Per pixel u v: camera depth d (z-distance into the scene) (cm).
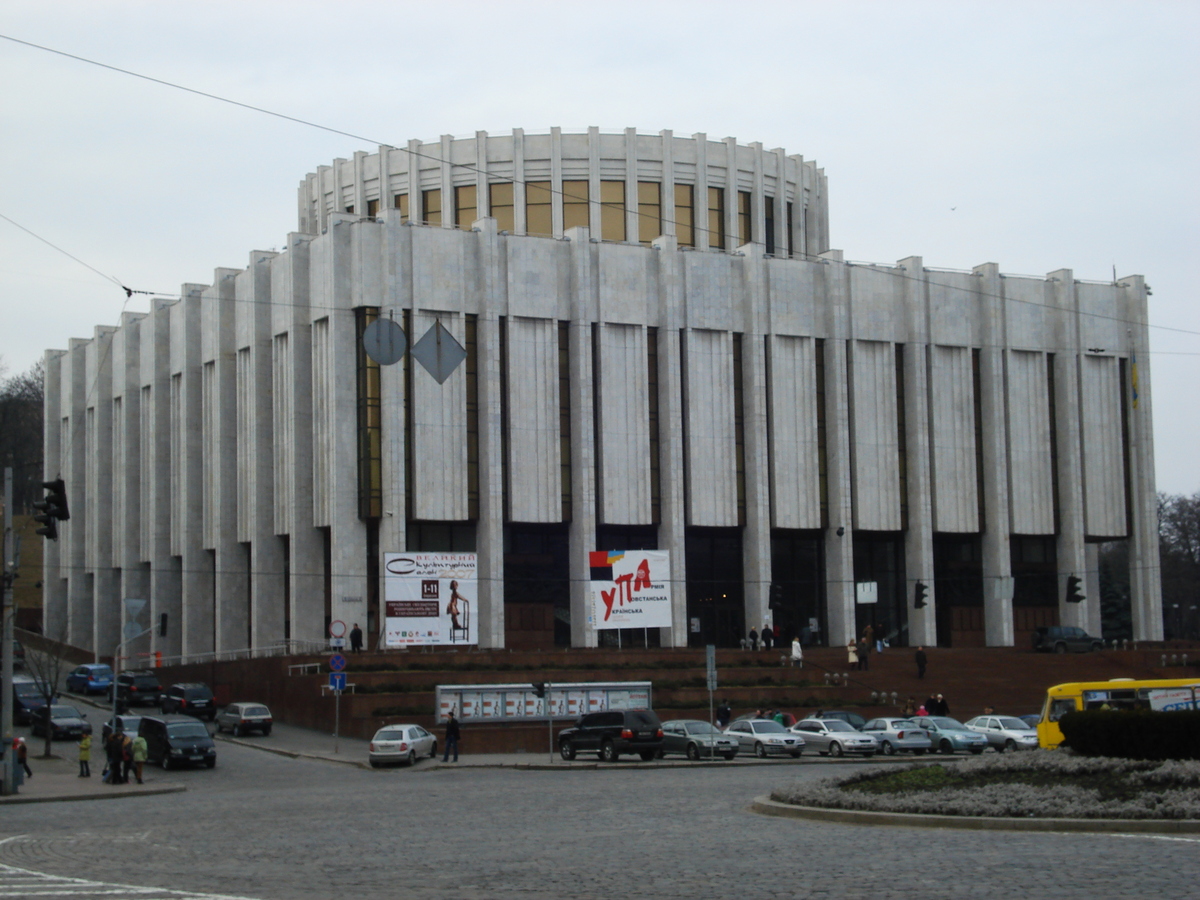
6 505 3903
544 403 7019
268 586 7169
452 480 6769
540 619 7162
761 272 7400
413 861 1819
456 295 6862
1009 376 7794
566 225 7800
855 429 7494
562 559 7269
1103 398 7994
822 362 7538
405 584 6250
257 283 7312
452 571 6344
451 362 5959
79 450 9388
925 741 4900
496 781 3900
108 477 8944
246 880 1644
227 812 2989
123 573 8456
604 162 7869
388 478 6612
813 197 8644
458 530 6969
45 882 1664
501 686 5438
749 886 1460
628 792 3191
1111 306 8062
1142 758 2564
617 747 4609
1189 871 1480
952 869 1552
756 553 7219
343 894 1481
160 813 3041
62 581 9512
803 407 7431
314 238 7000
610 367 7131
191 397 7900
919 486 7500
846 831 2064
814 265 7556
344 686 5156
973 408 7712
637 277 7219
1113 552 14275
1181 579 12781
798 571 7594
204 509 7806
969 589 7831
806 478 7388
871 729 4988
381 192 8100
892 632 7725
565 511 7031
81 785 4119
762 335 7369
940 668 6681
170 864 1875
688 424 7238
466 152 7875
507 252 7031
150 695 6781
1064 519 7831
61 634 8325
